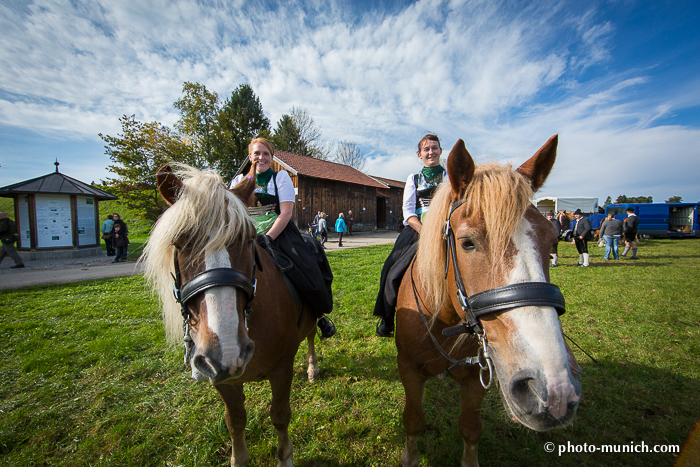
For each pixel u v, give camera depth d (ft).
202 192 4.43
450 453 6.87
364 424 7.80
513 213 3.71
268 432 7.61
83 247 41.14
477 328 4.00
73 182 41.09
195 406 8.58
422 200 7.63
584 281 23.59
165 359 11.28
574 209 69.87
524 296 3.41
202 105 77.41
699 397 8.88
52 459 6.89
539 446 7.16
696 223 67.41
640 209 68.90
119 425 7.77
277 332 5.70
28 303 17.97
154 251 4.44
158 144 60.34
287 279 6.76
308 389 9.54
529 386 3.32
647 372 10.14
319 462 6.79
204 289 4.05
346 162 159.94
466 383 5.74
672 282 23.20
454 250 4.33
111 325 14.65
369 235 77.05
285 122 138.72
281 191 7.39
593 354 11.53
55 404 8.73
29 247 37.86
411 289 6.09
